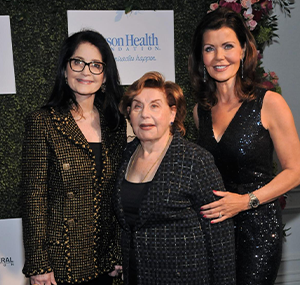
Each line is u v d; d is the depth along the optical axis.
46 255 1.61
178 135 1.58
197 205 1.52
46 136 1.62
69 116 1.70
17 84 2.50
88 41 1.71
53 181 1.66
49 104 1.73
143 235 1.53
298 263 3.17
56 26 2.49
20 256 2.53
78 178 1.65
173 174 1.50
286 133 1.75
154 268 1.52
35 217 1.59
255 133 1.78
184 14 2.63
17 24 2.45
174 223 1.50
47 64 2.51
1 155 2.53
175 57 2.67
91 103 1.79
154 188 1.51
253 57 1.84
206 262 1.53
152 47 2.57
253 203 1.72
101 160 1.73
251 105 1.80
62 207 1.65
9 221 2.51
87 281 1.72
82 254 1.68
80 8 2.49
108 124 1.81
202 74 1.98
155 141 1.59
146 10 2.53
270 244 1.79
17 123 2.53
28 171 1.62
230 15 1.82
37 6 2.46
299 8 3.06
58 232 1.64
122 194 1.60
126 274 1.61
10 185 2.55
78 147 1.66
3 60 2.43
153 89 1.55
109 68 1.78
